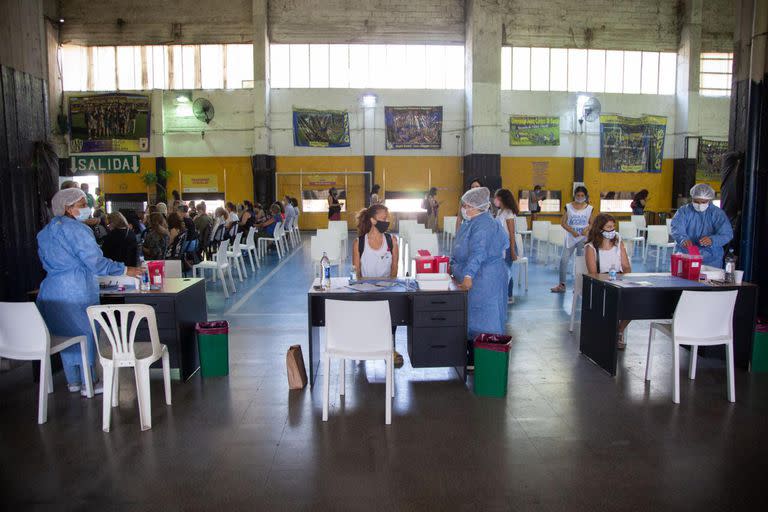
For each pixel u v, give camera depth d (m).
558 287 7.67
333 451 3.18
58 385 4.27
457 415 3.67
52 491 2.79
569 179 17.25
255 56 16.06
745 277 5.35
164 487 2.82
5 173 4.91
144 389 3.48
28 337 3.58
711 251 5.12
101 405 3.87
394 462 3.05
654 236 9.91
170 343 4.19
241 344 5.36
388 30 16.47
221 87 16.59
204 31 16.27
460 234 4.56
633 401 3.90
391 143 17.02
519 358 4.86
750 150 5.32
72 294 3.90
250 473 2.95
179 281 4.63
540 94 16.81
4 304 3.51
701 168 17.12
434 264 4.31
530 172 17.12
